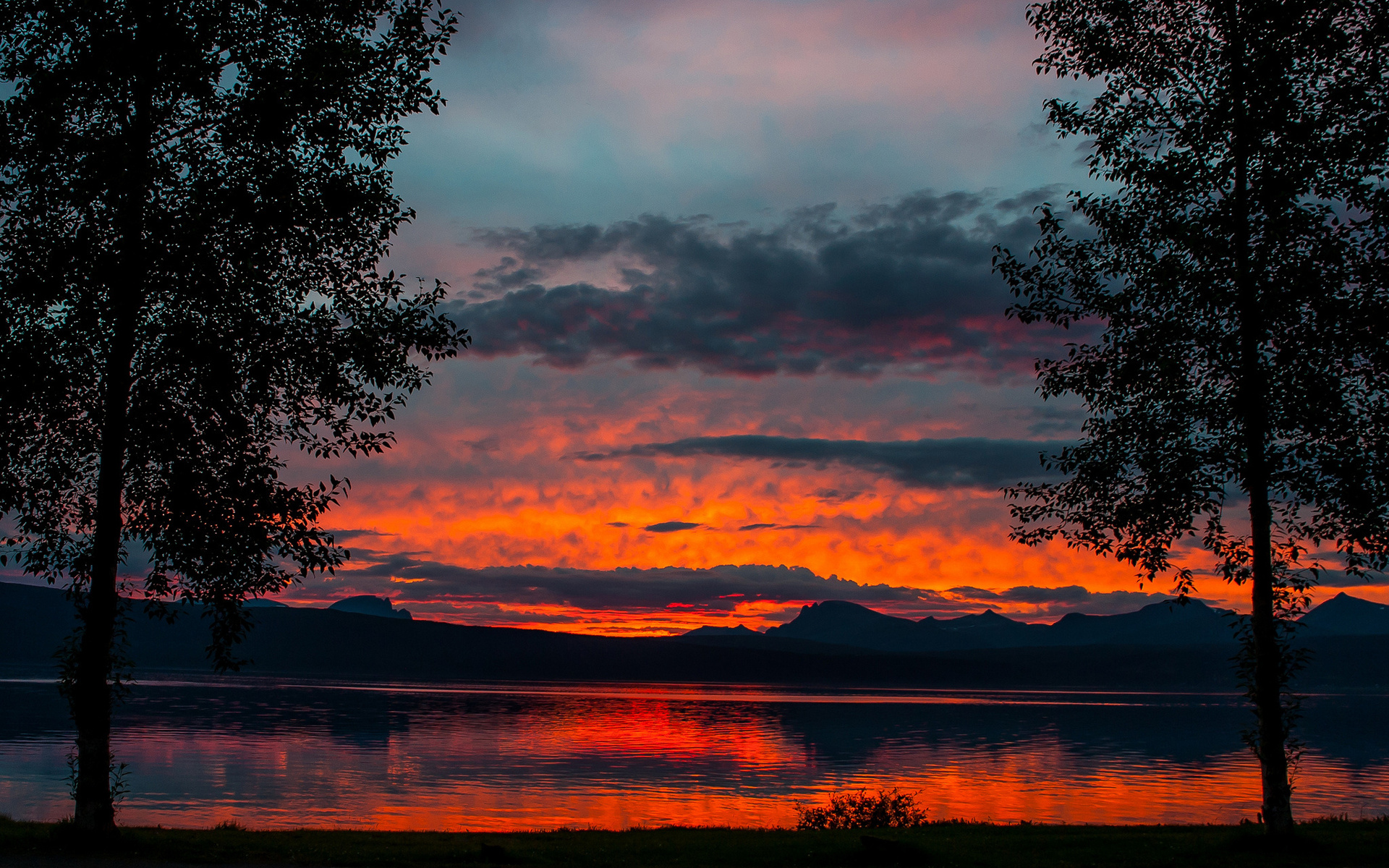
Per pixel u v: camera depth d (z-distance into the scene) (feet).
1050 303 72.59
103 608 62.28
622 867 66.49
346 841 77.97
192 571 67.56
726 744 373.40
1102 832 88.84
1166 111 69.97
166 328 62.90
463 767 265.95
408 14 66.90
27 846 61.52
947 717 619.67
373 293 67.51
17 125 59.82
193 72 61.67
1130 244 69.10
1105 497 71.10
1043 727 521.24
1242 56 67.15
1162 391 67.46
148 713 427.74
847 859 69.46
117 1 61.87
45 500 65.92
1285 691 67.56
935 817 187.73
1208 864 61.98
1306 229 64.44
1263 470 65.16
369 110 66.90
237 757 266.98
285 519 66.08
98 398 65.26
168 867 56.90
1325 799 222.28
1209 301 66.28
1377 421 64.13
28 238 60.70
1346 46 65.36
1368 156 63.82
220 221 63.16
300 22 65.41
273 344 64.69
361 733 368.27
